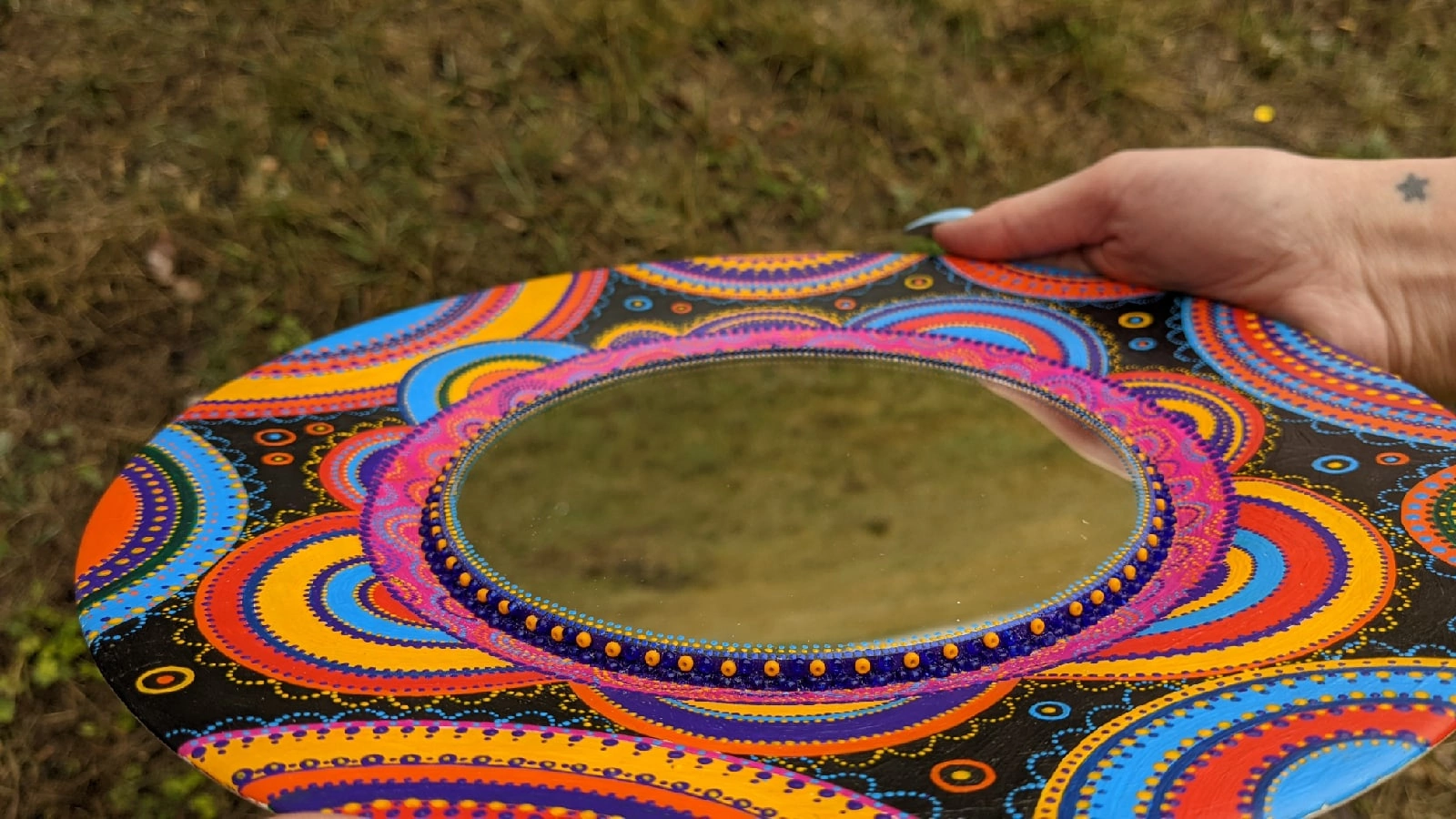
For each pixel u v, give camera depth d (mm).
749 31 3498
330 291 2887
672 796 707
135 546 967
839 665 846
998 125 3438
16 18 3279
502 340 1341
